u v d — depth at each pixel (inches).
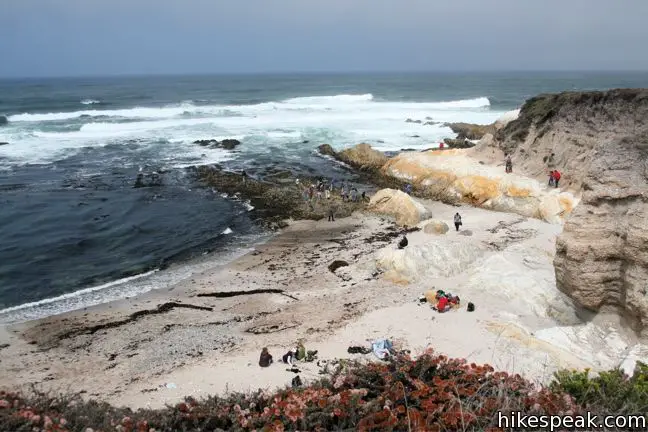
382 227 1091.3
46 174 1503.4
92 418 296.7
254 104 3403.1
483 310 677.3
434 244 855.1
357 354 599.2
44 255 952.9
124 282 853.2
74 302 781.9
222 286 831.1
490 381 291.6
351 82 7588.6
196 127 2299.5
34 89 5423.2
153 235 1064.2
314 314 719.1
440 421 244.2
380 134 2165.4
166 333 681.6
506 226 1041.5
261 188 1359.5
